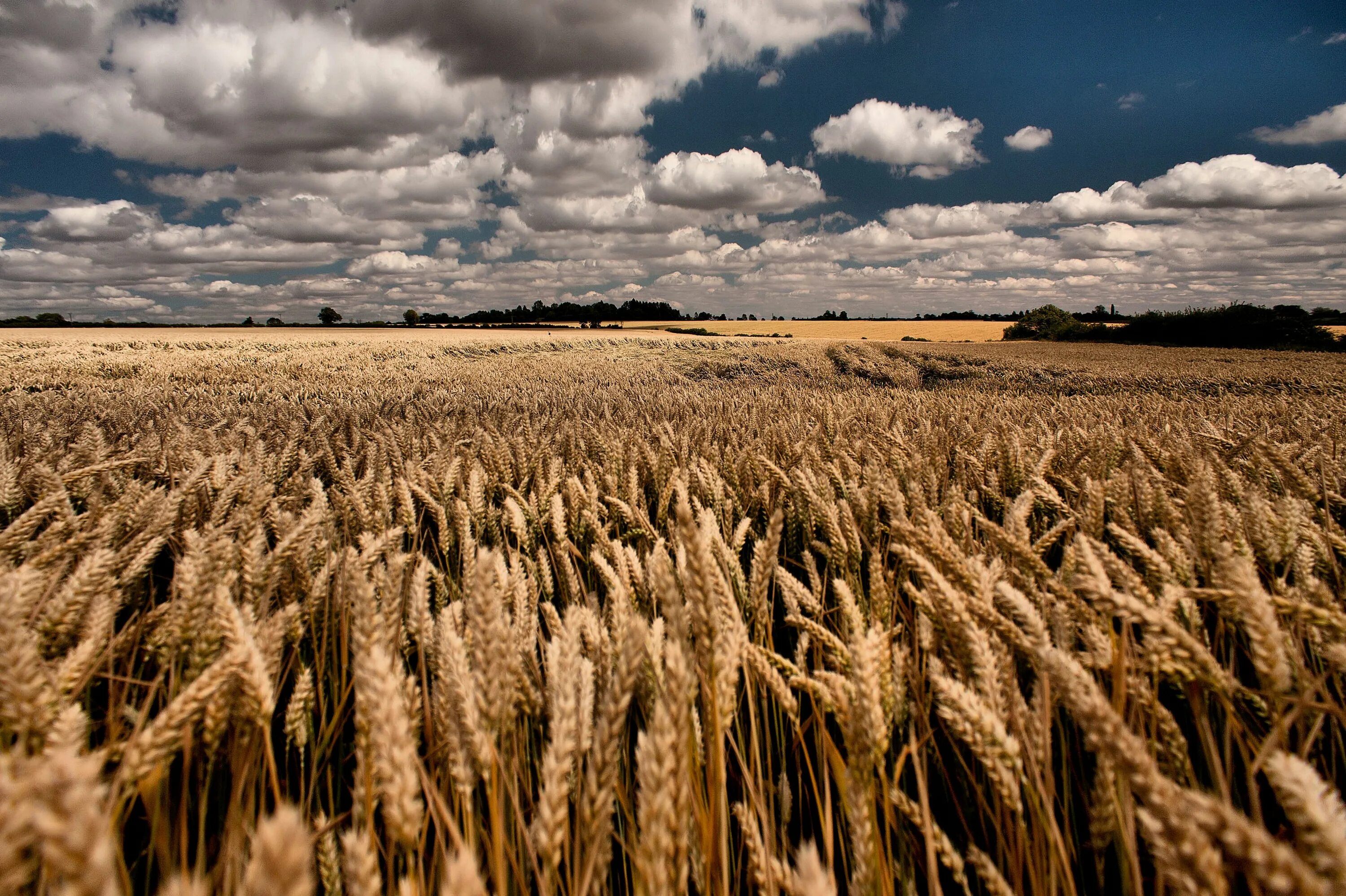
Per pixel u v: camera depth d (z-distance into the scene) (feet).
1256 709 3.76
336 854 3.39
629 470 9.14
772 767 4.39
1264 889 1.96
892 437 12.15
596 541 6.36
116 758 2.89
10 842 1.16
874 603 4.31
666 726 2.12
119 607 4.07
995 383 60.13
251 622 3.66
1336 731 3.74
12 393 35.04
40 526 7.55
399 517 7.91
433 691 4.16
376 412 22.63
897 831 3.40
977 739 2.83
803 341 162.40
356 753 2.82
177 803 3.82
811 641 5.38
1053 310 216.74
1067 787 3.66
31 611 3.67
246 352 79.56
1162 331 167.43
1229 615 3.21
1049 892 2.91
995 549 5.69
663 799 2.06
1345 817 1.72
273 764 2.88
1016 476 10.08
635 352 111.55
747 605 5.09
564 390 35.76
